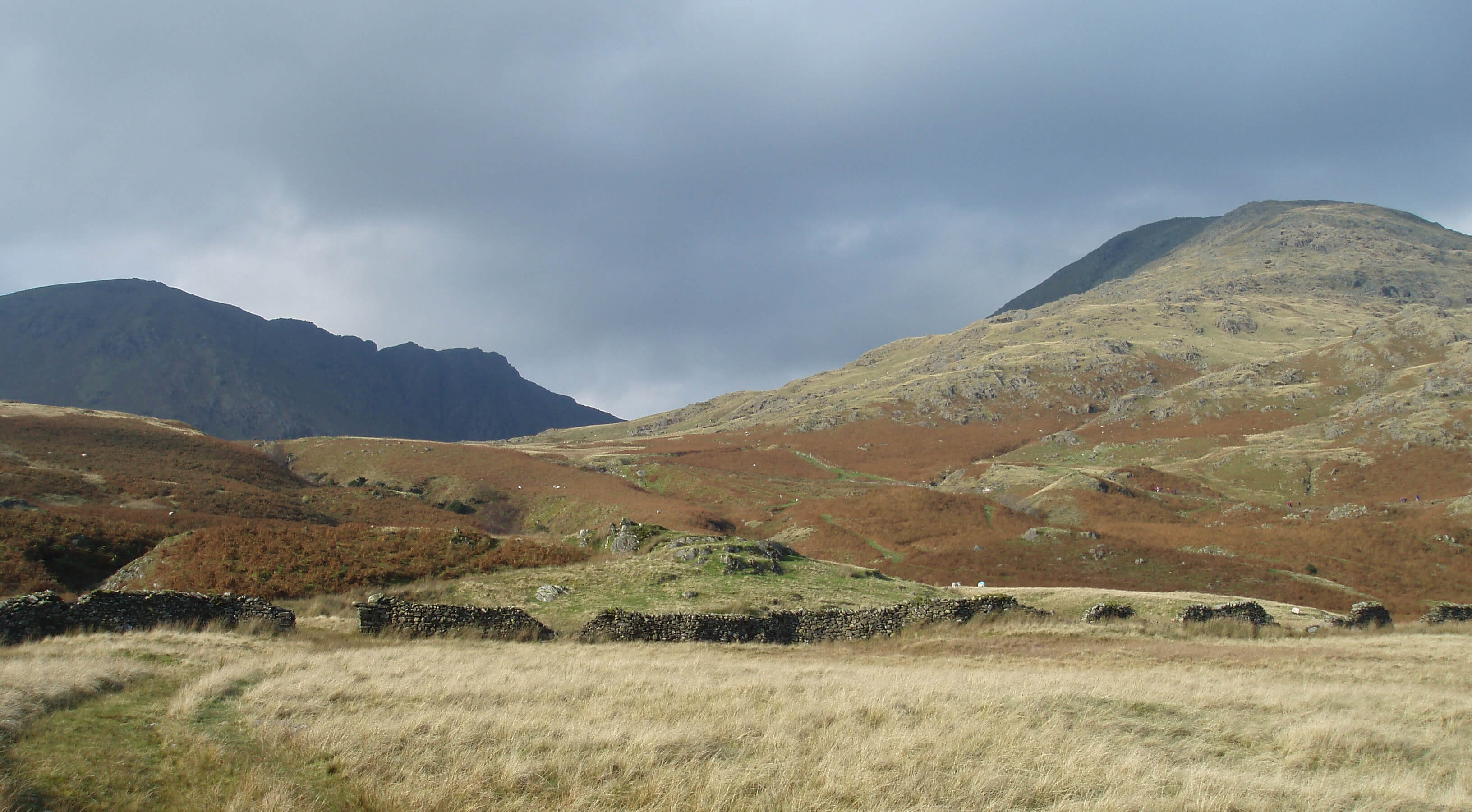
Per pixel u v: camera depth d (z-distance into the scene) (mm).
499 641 29297
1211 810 11086
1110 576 92375
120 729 13344
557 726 14344
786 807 10930
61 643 21406
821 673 23297
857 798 11328
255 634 26047
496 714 15164
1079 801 11336
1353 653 31156
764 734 14344
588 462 194000
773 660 28391
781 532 124062
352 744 12898
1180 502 147125
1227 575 91125
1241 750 15094
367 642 27625
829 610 36875
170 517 62688
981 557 100000
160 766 11750
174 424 117125
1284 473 171250
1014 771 12625
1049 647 32688
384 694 16734
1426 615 45094
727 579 43312
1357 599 84062
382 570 40750
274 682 17266
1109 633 36500
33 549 43906
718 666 24328
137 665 18375
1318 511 132250
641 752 12891
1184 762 14039
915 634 35938
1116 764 13070
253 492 84500
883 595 43562
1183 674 25078
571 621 34281
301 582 38188
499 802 10922
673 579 42250
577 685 18531
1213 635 37219
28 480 66312
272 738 13172
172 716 14383
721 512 145375
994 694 18484
